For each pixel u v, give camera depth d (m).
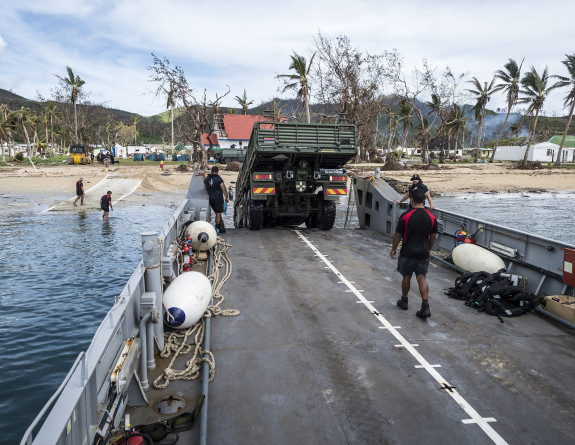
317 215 12.32
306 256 8.93
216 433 3.37
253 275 7.52
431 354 4.69
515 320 5.66
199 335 5.09
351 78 48.38
